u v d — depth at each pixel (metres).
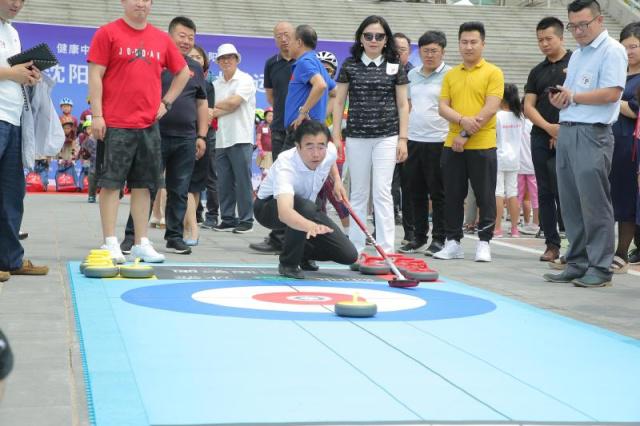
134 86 6.03
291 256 5.64
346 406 2.69
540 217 7.35
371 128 6.70
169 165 6.97
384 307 4.58
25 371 3.05
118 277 5.42
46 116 5.16
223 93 8.94
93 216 10.54
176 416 2.54
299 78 6.95
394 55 6.83
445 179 7.32
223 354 3.35
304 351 3.45
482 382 3.06
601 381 3.13
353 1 22.06
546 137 7.15
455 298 5.00
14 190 5.17
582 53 5.80
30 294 4.67
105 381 2.92
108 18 19.17
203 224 9.84
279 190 5.32
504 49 21.05
